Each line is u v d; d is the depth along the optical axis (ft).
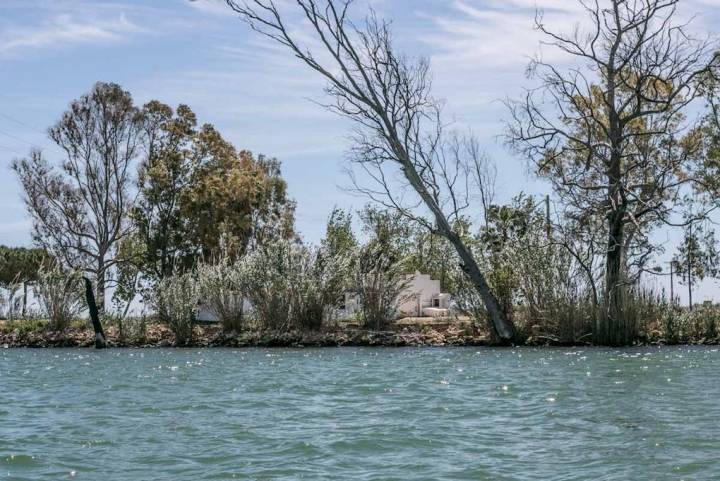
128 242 191.52
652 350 102.12
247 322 123.65
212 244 182.80
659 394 59.98
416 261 174.60
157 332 124.47
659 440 42.88
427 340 115.34
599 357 92.02
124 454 41.32
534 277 111.96
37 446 43.47
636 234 123.54
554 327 111.65
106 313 135.64
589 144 122.72
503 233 119.14
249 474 36.83
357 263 123.34
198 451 41.75
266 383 70.28
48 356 106.01
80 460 40.09
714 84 134.82
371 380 71.72
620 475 35.83
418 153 117.60
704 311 115.34
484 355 97.30
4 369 87.10
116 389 67.67
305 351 108.06
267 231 191.01
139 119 191.72
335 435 45.32
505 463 38.42
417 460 39.14
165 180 186.19
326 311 121.70
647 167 130.82
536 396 59.93
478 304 115.44
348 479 35.70
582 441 43.09
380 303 123.13
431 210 116.37
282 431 46.83
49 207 190.29
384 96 117.39
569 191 120.16
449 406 55.62
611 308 110.11
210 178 187.52
